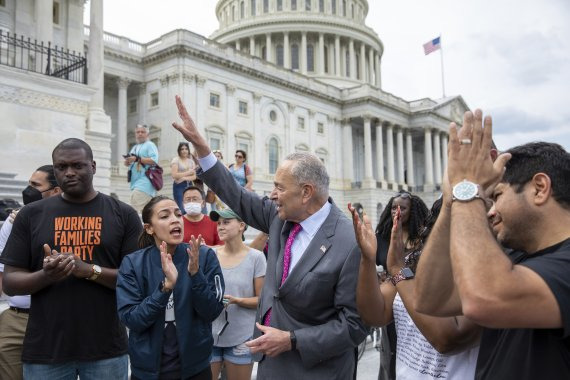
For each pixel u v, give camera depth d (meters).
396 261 3.16
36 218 4.00
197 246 3.76
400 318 3.59
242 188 4.24
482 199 1.96
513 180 2.08
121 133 43.50
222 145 46.25
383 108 62.97
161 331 3.69
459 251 1.88
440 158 72.44
